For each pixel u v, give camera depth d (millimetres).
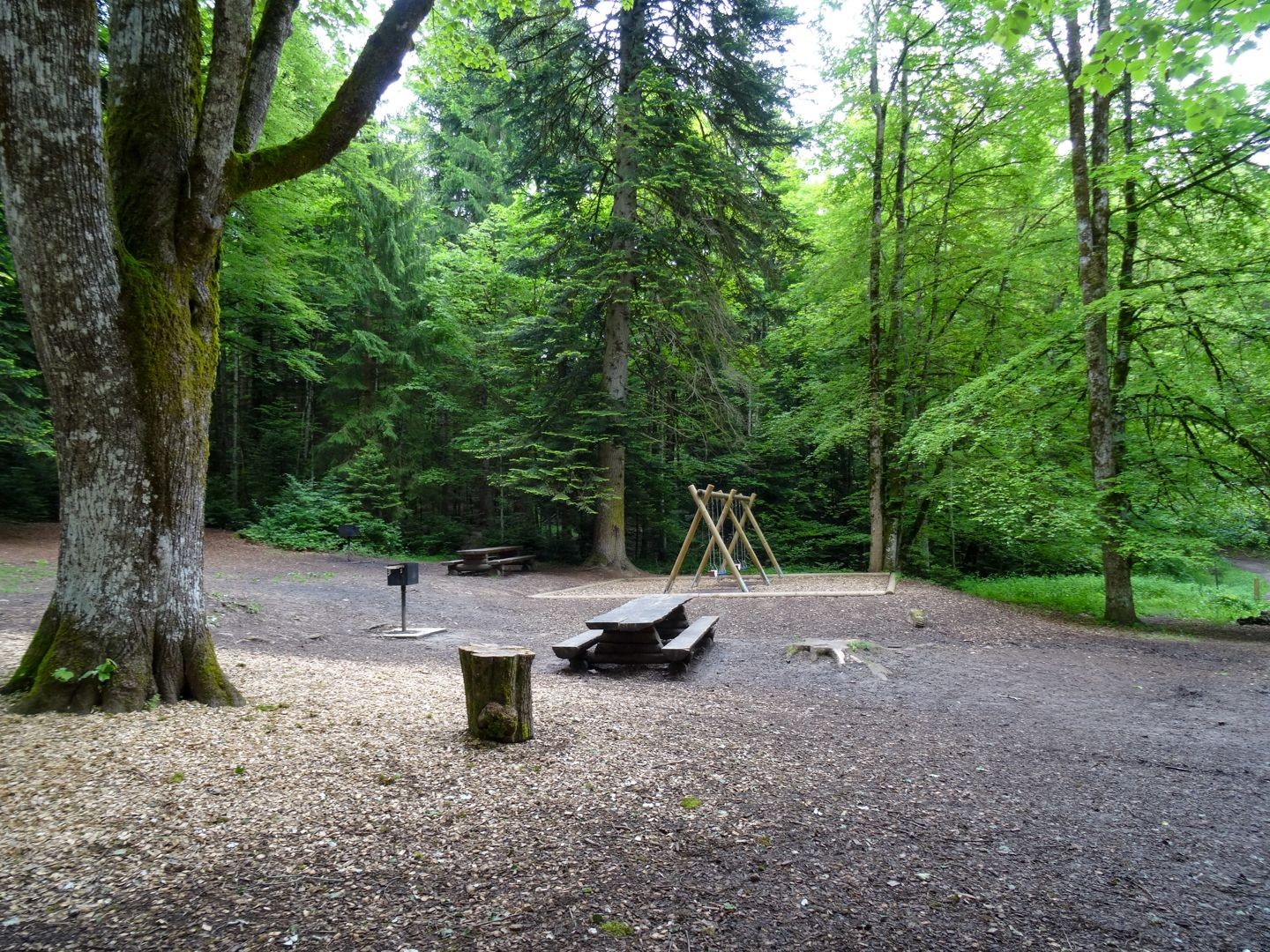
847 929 2469
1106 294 10656
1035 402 12102
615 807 3367
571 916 2475
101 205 4047
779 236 16391
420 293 19969
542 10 15648
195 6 4578
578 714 4887
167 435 4406
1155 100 10789
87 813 2992
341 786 3400
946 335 15453
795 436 17281
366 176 17797
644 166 16438
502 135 21828
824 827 3287
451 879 2674
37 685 4117
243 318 17719
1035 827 3395
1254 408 10477
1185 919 2604
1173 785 4027
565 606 11703
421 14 4863
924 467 16203
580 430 16859
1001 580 17016
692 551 22656
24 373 11992
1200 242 11656
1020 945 2414
